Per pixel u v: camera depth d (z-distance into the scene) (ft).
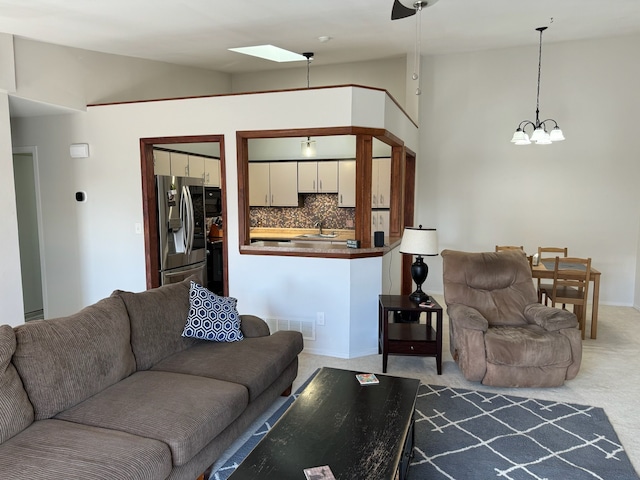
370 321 13.73
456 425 9.34
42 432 6.25
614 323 16.99
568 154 20.04
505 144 20.80
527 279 13.21
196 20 13.83
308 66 21.75
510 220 21.09
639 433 9.06
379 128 13.35
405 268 20.43
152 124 14.97
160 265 16.11
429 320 13.26
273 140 24.23
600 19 16.15
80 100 15.48
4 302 12.87
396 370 12.39
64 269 16.79
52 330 7.30
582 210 20.11
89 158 15.88
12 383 6.37
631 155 19.27
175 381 7.97
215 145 21.49
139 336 8.86
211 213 21.20
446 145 21.63
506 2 14.06
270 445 6.15
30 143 16.62
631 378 11.83
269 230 24.98
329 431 6.52
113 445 5.88
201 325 9.98
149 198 15.44
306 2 12.96
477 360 11.02
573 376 11.13
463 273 12.98
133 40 15.23
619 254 19.79
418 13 14.73
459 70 21.06
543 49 19.83
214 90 22.68
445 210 21.95
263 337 10.59
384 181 21.43
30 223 18.93
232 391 7.66
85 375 7.36
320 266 13.47
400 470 6.40
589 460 8.09
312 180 23.13
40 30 13.12
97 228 16.12
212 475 7.63
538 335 11.23
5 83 12.91
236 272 14.44
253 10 13.38
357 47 18.69
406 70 20.79
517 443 8.65
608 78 19.21
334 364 12.85
